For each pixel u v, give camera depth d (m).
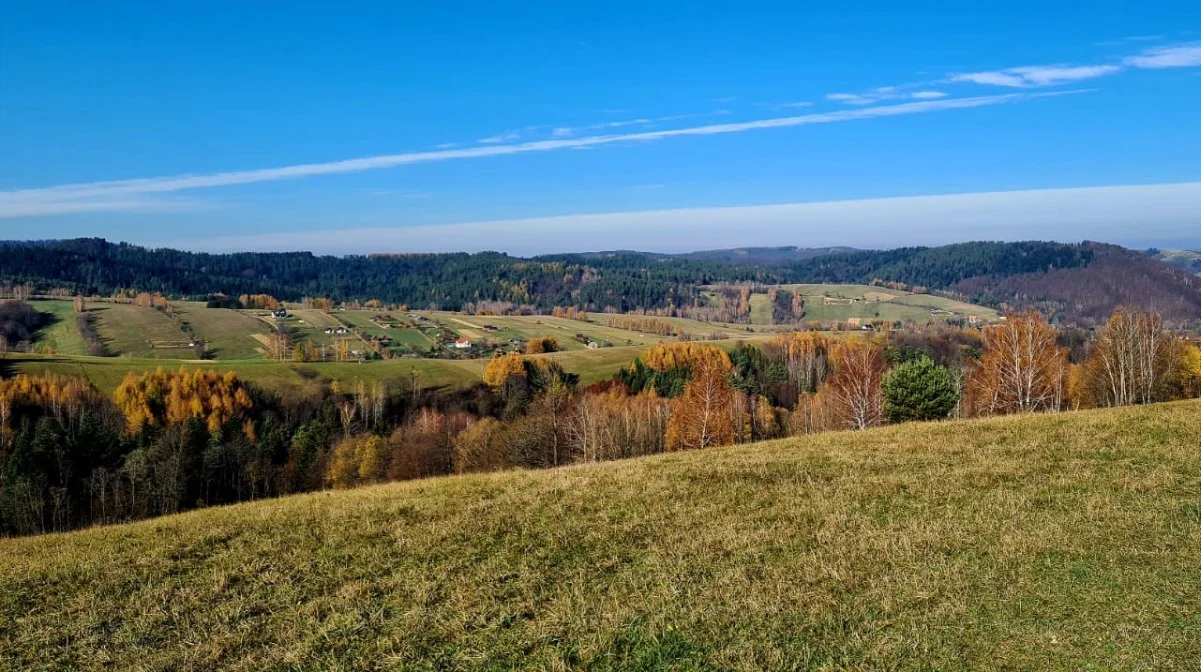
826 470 19.39
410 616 11.29
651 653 9.72
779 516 15.46
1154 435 19.86
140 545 16.22
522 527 15.77
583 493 18.45
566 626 10.62
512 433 70.62
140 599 12.65
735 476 19.34
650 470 21.12
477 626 10.84
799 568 12.38
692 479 19.31
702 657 9.55
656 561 13.17
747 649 9.65
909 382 41.22
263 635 10.99
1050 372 52.12
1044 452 19.27
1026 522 13.79
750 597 11.25
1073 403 67.00
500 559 13.77
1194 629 9.21
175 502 62.00
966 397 62.19
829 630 10.05
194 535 16.69
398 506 18.25
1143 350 57.78
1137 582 10.73
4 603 12.73
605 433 67.56
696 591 11.70
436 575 13.09
